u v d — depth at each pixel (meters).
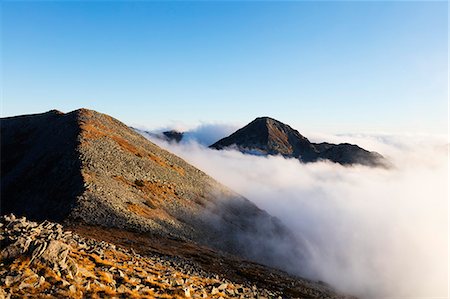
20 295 19.12
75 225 62.66
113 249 35.28
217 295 29.72
